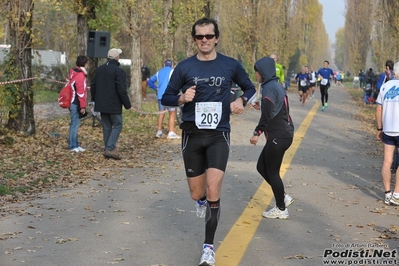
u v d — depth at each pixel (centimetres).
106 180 1071
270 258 632
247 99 627
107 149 1307
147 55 5106
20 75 1504
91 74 2016
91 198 920
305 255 643
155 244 679
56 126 1908
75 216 802
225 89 621
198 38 616
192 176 637
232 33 5288
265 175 816
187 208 860
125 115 2327
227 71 621
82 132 1781
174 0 2761
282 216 802
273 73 778
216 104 616
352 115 2795
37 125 1891
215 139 620
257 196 946
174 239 700
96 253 641
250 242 691
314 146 1583
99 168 1190
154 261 618
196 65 621
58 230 730
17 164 1177
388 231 746
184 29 3259
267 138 794
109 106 1286
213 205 609
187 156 632
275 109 778
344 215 830
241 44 5344
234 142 1645
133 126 1984
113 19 2173
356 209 870
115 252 645
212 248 605
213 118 613
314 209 866
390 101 902
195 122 616
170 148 1526
